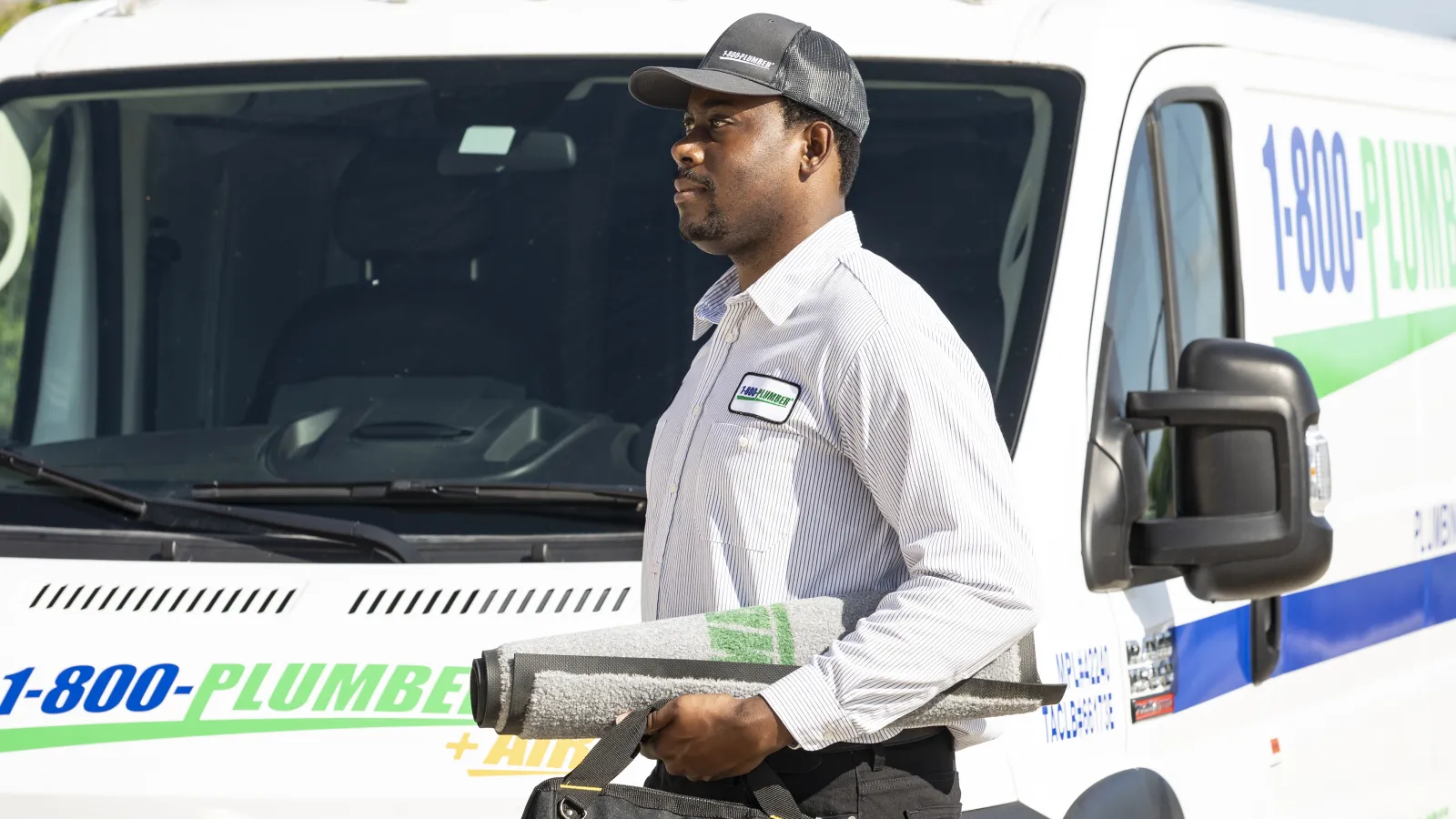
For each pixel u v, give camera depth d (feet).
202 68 35.40
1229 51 36.60
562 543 28.14
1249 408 28.91
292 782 25.20
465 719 25.72
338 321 32.48
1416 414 42.65
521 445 30.30
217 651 26.63
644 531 26.53
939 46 33.09
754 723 20.71
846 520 22.06
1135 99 32.96
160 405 32.86
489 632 26.61
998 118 32.14
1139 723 31.09
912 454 21.25
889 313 21.80
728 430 22.33
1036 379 29.60
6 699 26.32
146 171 34.73
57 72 36.24
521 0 35.37
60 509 30.09
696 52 33.63
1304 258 38.19
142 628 27.14
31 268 34.88
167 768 25.40
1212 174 35.73
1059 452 29.30
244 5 36.78
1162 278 33.47
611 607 26.94
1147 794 30.14
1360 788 39.50
